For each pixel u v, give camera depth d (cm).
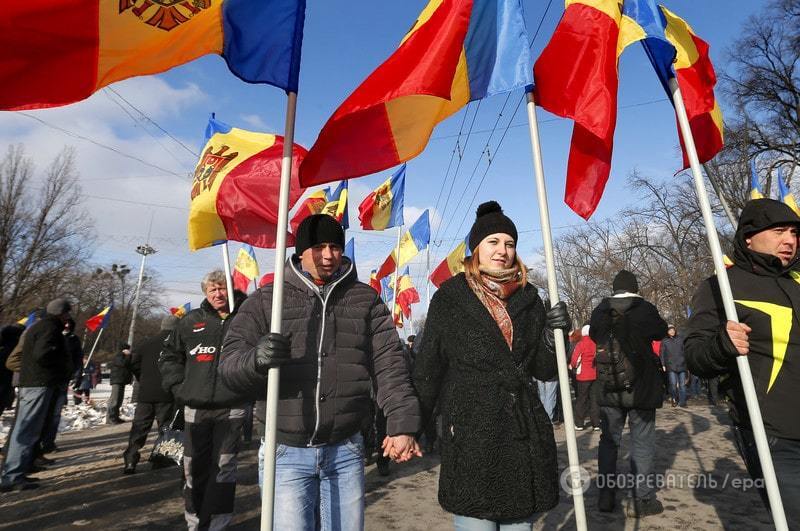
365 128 263
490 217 225
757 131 2311
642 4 261
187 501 354
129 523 407
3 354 617
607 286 4097
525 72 263
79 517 423
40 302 2150
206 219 381
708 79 314
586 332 816
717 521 362
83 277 4019
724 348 206
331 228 232
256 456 684
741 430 222
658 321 387
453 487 196
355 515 214
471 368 205
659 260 3594
